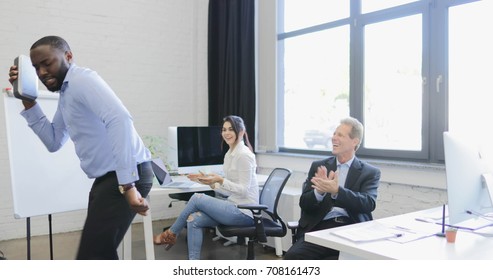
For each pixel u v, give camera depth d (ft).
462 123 9.92
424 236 5.48
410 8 10.87
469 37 9.78
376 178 7.57
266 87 15.10
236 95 15.33
